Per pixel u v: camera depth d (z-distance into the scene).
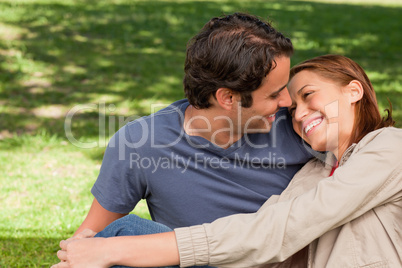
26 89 12.38
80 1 22.72
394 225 3.22
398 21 23.28
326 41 18.41
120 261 3.16
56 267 3.28
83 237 3.51
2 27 17.16
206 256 3.17
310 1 29.61
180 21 20.20
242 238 3.15
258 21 3.40
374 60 16.12
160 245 3.17
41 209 6.79
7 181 7.70
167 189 3.68
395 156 3.21
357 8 27.52
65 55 15.01
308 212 3.14
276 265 3.54
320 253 3.26
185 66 3.55
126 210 3.82
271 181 3.79
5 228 6.18
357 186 3.14
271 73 3.33
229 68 3.30
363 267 3.13
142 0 24.45
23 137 9.53
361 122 3.61
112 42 16.70
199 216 3.73
